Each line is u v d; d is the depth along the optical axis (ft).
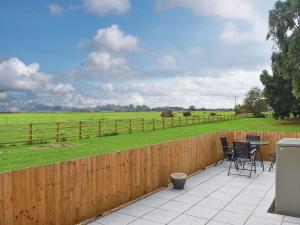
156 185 25.71
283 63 87.25
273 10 82.69
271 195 24.86
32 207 15.58
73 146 56.34
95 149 52.37
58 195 17.02
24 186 15.19
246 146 32.60
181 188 26.18
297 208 20.38
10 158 42.93
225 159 41.42
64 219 17.42
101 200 19.95
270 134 41.19
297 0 76.59
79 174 18.31
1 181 14.15
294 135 39.63
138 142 62.85
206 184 28.07
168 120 115.55
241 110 271.08
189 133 85.97
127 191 22.26
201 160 34.68
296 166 20.48
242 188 26.81
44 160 41.52
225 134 42.65
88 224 18.38
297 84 84.89
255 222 19.25
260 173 33.01
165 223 18.69
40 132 87.10
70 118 196.95
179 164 29.45
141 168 23.72
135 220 19.10
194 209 21.29
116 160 21.16
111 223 18.57
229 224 18.81
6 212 14.35
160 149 26.13
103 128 99.60
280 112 153.28
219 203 22.67
